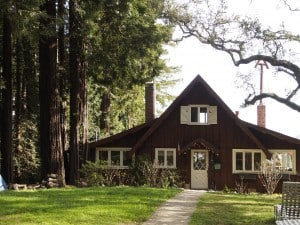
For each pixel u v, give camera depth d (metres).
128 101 47.03
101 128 44.28
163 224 12.59
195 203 16.88
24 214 13.02
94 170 28.19
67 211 13.63
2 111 26.84
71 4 26.81
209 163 33.47
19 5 20.77
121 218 13.16
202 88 34.12
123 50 27.66
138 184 30.64
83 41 27.89
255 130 33.47
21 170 34.25
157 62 30.02
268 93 33.19
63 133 28.62
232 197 19.52
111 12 26.61
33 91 35.41
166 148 34.00
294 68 32.19
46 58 26.22
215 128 33.75
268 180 29.69
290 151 32.78
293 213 11.44
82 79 28.86
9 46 26.95
